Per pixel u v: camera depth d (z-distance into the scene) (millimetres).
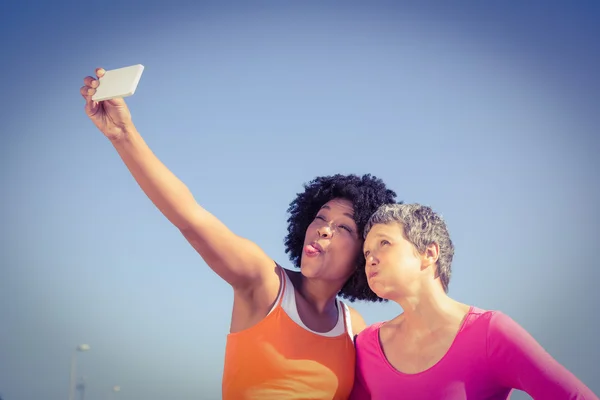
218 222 1727
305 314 1851
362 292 2121
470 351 1604
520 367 1548
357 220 1953
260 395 1741
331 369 1790
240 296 1826
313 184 2246
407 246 1707
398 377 1686
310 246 1916
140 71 1481
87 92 1535
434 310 1688
